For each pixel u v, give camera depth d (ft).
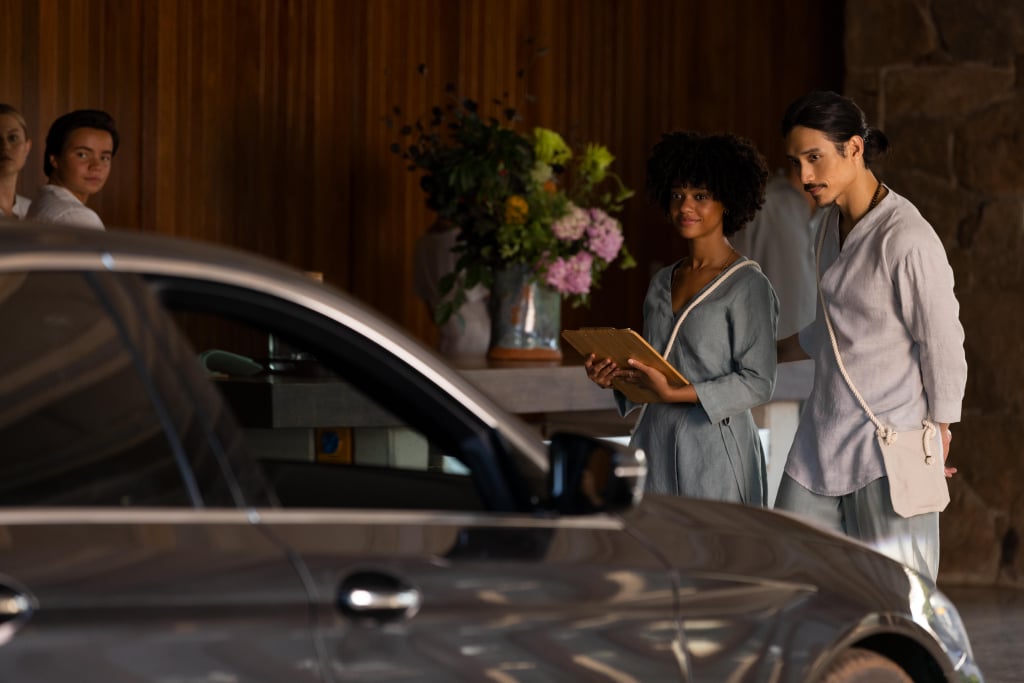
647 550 11.12
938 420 17.30
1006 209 33.78
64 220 24.00
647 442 18.72
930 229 17.43
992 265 33.91
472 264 25.84
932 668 13.17
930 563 17.78
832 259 18.25
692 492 18.34
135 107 32.45
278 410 18.15
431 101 36.96
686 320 18.57
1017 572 33.63
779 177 34.30
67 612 8.23
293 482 12.69
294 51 34.73
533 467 10.90
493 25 37.60
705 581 11.23
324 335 10.22
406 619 9.55
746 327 18.39
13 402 8.71
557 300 26.16
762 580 11.66
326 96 35.29
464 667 9.79
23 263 8.88
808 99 17.71
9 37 30.50
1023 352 33.63
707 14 40.42
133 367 9.13
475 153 26.02
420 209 36.99
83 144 24.82
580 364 25.25
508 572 10.17
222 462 9.32
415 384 10.55
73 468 8.75
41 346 8.88
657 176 18.85
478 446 10.72
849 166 17.72
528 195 25.71
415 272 32.60
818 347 18.24
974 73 34.12
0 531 8.36
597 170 27.17
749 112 41.04
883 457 17.43
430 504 12.19
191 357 9.43
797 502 18.19
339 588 9.27
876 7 34.86
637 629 10.73
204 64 33.37
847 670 12.26
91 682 8.28
